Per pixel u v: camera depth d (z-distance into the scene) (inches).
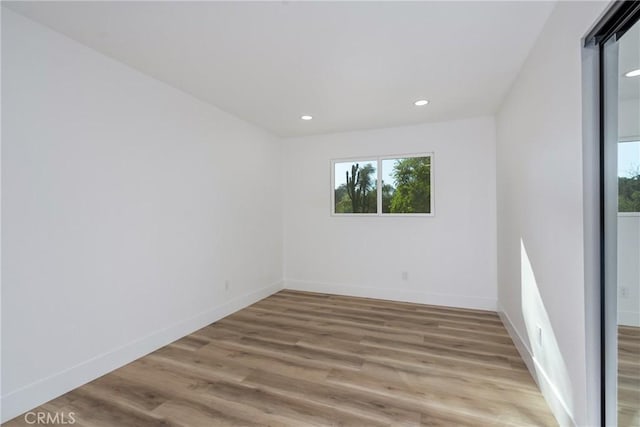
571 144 60.1
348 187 171.0
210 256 127.5
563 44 63.1
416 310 142.9
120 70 91.9
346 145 169.9
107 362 87.6
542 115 76.0
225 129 136.3
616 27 50.4
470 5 65.9
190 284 117.4
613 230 53.7
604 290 54.4
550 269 71.5
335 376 85.5
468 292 146.0
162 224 106.0
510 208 111.3
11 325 68.4
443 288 150.6
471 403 73.0
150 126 101.6
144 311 99.3
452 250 148.8
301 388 79.7
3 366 67.2
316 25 73.0
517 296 102.0
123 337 92.4
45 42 74.3
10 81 68.3
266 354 99.0
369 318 132.4
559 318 66.6
